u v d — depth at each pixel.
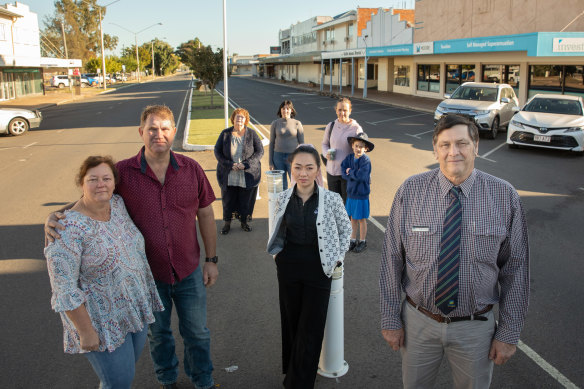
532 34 19.09
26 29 41.16
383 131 18.19
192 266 3.26
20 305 4.96
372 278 5.50
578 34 18.83
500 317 2.54
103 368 2.70
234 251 6.41
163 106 3.08
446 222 2.45
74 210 2.71
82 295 2.55
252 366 3.85
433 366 2.71
